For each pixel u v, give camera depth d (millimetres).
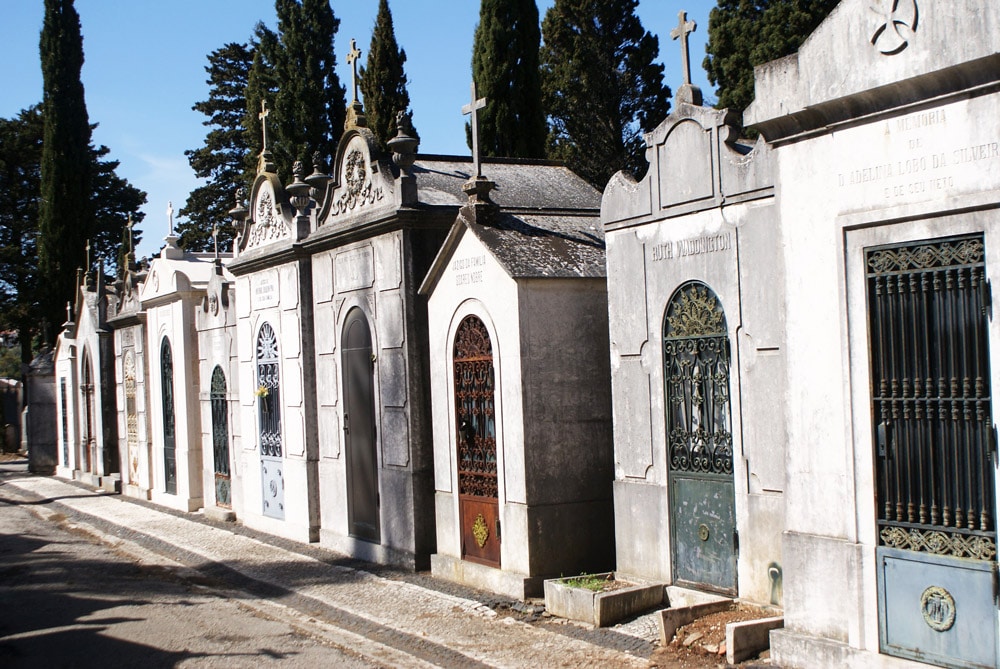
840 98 6809
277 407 16500
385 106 27562
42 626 10469
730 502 8672
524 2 19703
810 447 7230
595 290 10938
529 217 12062
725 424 8719
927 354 6512
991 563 6145
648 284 9492
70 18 38531
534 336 10555
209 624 10266
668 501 9336
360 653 8852
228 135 50375
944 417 6449
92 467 28109
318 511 15492
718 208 8688
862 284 6863
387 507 13211
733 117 8609
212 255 25531
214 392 19375
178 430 20938
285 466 16250
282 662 8695
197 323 20094
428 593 11102
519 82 19656
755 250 8328
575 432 10727
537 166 15383
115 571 13875
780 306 7461
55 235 38062
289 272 15805
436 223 12727
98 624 10438
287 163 29781
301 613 10820
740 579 8508
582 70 29859
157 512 20766
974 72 6113
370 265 13469
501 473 10844
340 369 14430
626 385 9812
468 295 11406
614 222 9867
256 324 17109
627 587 9312
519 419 10500
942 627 6398
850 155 6914
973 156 6199
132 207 54031
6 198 48125
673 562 9289
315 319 15195
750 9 23328
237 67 51781
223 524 18266
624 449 9875
